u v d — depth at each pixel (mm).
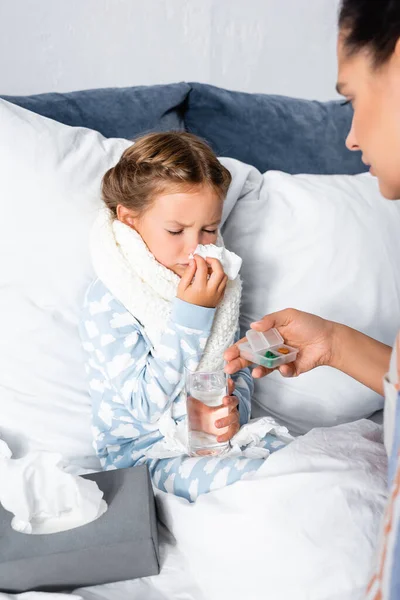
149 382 1184
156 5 1703
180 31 1752
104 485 1042
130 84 1755
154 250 1238
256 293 1391
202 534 967
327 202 1440
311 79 1945
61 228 1261
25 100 1442
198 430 1164
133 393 1189
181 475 1130
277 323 1107
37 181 1255
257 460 1104
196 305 1178
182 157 1207
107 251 1222
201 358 1254
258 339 1073
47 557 903
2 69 1614
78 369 1250
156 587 949
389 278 1408
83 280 1274
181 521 999
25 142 1267
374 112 666
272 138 1658
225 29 1798
